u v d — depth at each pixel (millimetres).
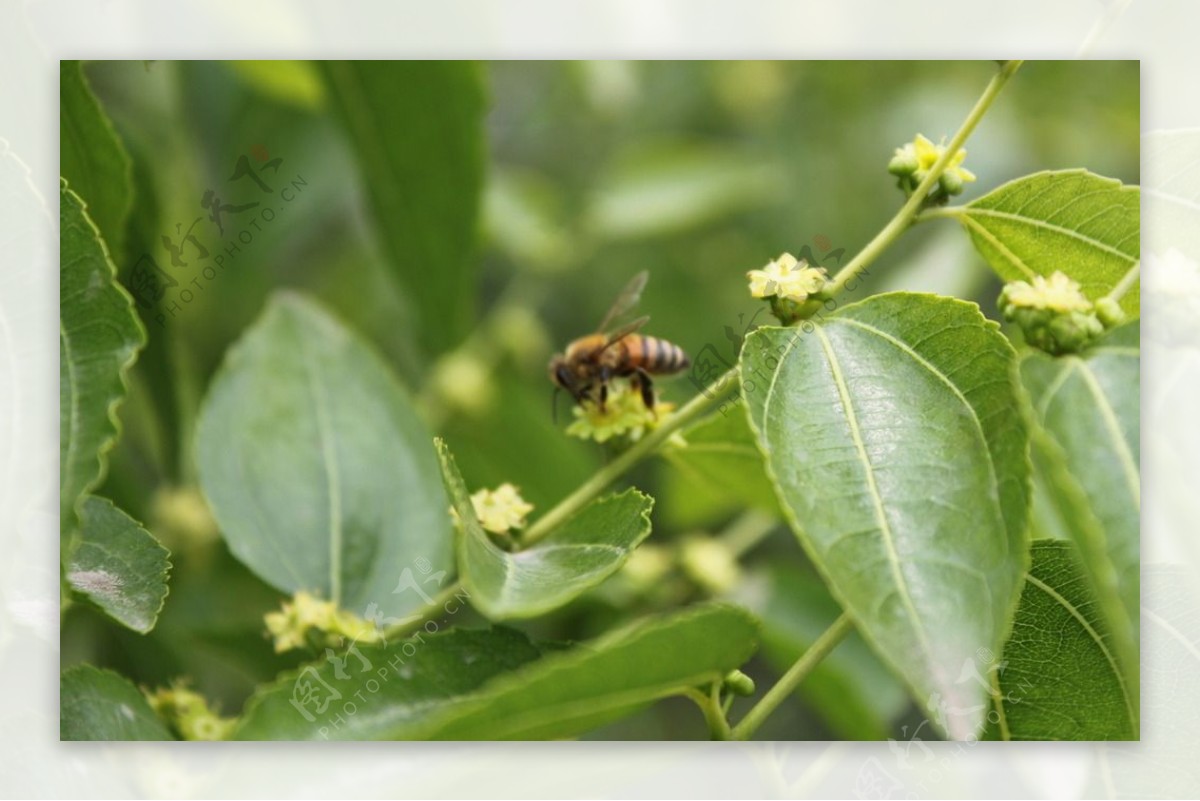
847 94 453
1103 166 440
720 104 459
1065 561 348
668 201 452
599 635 405
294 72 410
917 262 412
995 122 444
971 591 329
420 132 407
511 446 419
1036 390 335
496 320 442
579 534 354
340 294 439
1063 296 338
